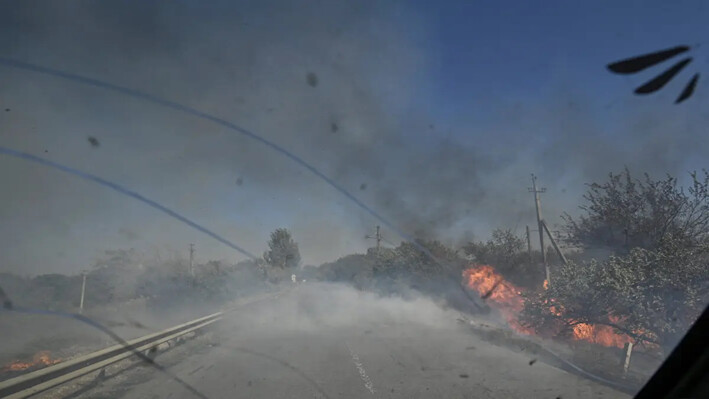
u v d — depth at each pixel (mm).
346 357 10719
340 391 7508
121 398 7184
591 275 9688
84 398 7191
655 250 9289
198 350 11797
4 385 5664
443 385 7840
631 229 11242
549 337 11500
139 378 8625
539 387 7551
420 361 10070
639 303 8734
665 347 8648
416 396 7164
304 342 13227
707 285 8555
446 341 13023
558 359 9773
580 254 13906
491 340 12602
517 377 8328
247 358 10664
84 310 16000
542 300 10719
